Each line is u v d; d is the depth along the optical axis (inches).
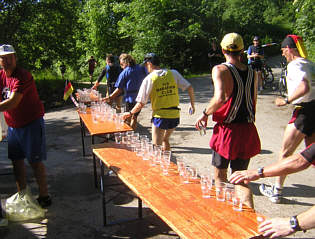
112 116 211.9
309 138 146.9
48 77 772.6
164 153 127.9
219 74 115.6
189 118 339.0
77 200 172.4
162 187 109.2
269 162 210.8
